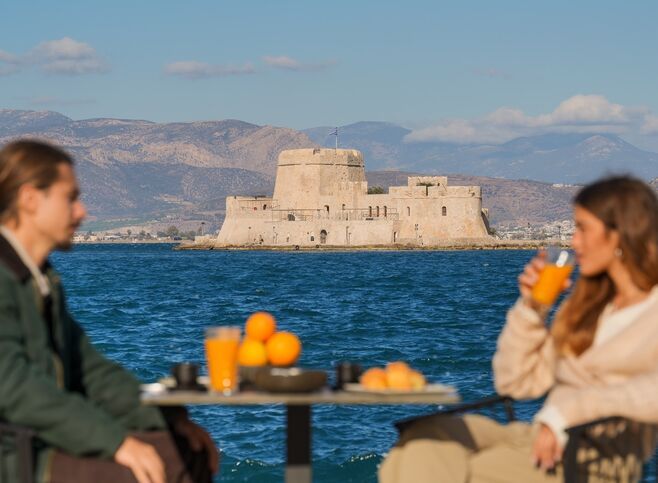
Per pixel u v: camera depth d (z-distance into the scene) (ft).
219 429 76.43
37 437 25.18
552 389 28.53
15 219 25.70
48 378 24.72
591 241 27.43
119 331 178.19
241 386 27.68
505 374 28.27
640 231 26.89
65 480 24.72
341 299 288.71
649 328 26.91
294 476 26.73
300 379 25.89
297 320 213.05
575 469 25.86
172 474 26.50
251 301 276.21
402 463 26.43
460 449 26.61
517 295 307.99
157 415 28.02
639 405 25.66
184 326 192.44
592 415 25.86
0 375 23.97
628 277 27.50
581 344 28.19
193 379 27.61
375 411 83.71
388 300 285.64
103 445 24.40
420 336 173.88
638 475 27.66
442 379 117.39
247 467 65.82
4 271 24.99
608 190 27.25
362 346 157.38
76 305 249.34
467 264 601.21
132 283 373.40
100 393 28.71
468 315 226.79
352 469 66.54
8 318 24.72
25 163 25.45
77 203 26.50
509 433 28.73
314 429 77.36
